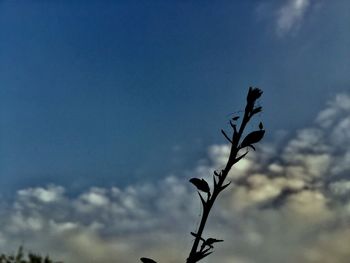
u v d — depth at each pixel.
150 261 0.38
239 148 0.38
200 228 0.36
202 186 0.38
